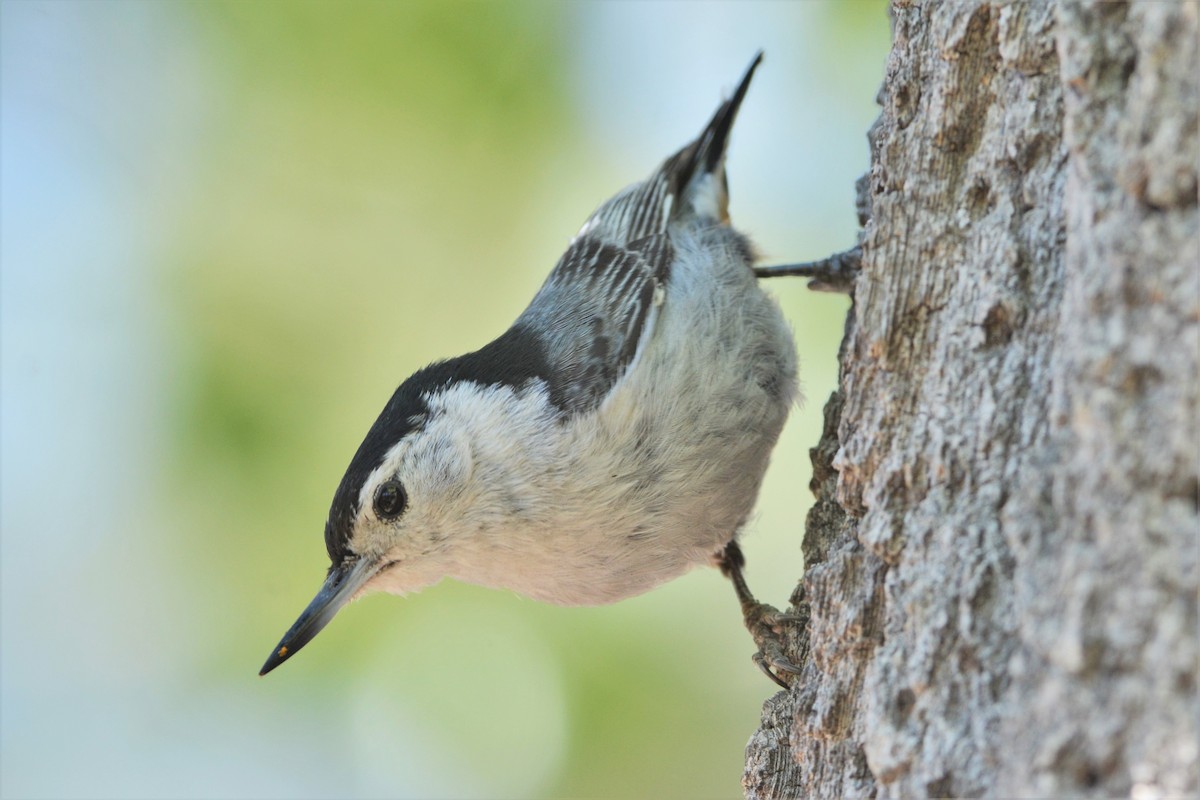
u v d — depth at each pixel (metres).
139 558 10.42
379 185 11.12
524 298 11.28
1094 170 4.01
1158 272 3.77
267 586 10.12
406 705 10.09
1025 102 4.92
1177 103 3.81
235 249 11.09
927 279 5.29
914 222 5.36
